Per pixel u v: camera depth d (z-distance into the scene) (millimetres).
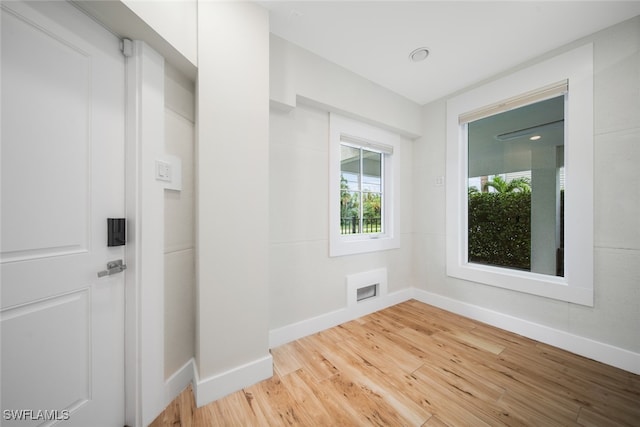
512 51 1783
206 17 1199
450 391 1279
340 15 1451
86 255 907
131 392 1032
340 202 2229
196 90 1226
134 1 905
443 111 2477
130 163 1037
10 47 728
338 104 1959
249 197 1335
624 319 1468
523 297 1909
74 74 876
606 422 1080
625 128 1468
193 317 1355
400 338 1854
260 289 1371
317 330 1954
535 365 1507
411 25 1535
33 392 775
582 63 1609
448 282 2424
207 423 1068
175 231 1250
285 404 1184
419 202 2703
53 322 821
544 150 1891
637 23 1426
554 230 1849
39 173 790
